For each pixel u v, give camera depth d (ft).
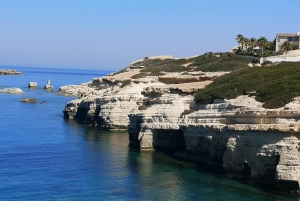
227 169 173.27
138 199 146.72
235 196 148.77
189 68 423.64
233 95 196.24
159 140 226.17
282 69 209.46
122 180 169.37
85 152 221.66
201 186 160.76
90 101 344.90
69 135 278.26
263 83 196.65
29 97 580.71
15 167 187.83
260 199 145.18
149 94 248.73
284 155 147.95
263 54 391.04
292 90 171.53
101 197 148.87
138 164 195.52
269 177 157.89
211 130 186.39
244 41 435.94
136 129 235.61
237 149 167.94
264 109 162.50
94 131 297.94
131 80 331.16
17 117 370.12
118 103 306.14
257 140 159.53
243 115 169.27
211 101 206.59
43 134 280.51
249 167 164.66
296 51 381.19
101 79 472.44
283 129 149.18
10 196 148.15
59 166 190.90
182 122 209.36
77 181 167.43
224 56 430.61
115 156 212.02
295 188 146.10
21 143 244.42
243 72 232.12
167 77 310.45
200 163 196.34
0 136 266.98
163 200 145.79
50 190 155.63
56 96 608.60
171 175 176.55
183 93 234.79
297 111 151.74
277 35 428.56
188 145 205.67
